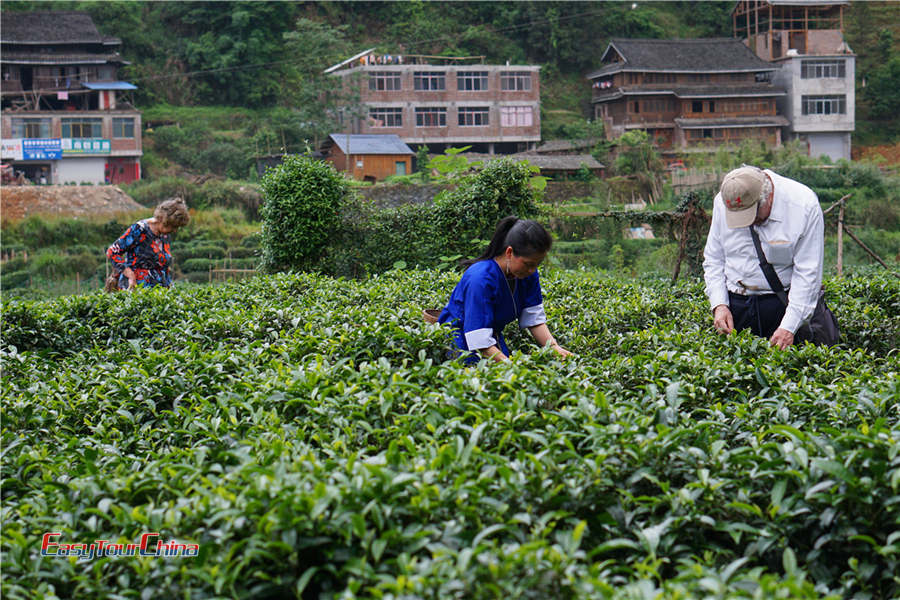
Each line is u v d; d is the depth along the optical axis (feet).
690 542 9.14
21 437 13.32
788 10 212.23
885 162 201.36
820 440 9.36
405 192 107.24
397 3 242.17
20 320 22.27
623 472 9.55
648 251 80.38
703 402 13.10
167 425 13.15
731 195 17.83
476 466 9.34
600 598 7.13
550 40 235.61
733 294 19.19
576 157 171.83
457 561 7.67
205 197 146.82
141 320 22.41
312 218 43.86
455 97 197.98
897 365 15.75
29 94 178.29
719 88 194.29
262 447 10.87
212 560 8.11
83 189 139.44
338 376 13.44
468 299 16.02
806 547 9.13
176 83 211.61
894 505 8.57
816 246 17.95
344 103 188.44
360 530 7.84
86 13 194.39
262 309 20.61
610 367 14.05
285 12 223.71
